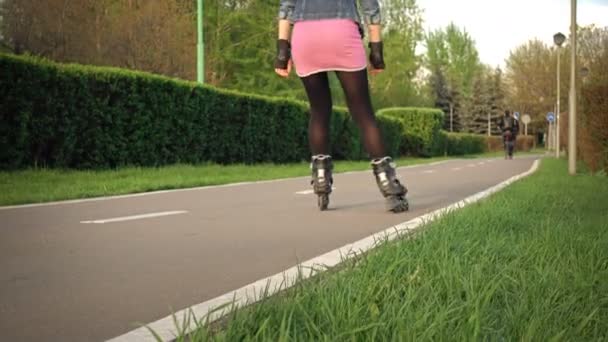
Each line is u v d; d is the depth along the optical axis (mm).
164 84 16500
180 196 9898
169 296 3355
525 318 2562
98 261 4324
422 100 58750
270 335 2311
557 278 3219
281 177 15758
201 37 22000
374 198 9375
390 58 51312
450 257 3701
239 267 4121
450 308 2631
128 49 24812
